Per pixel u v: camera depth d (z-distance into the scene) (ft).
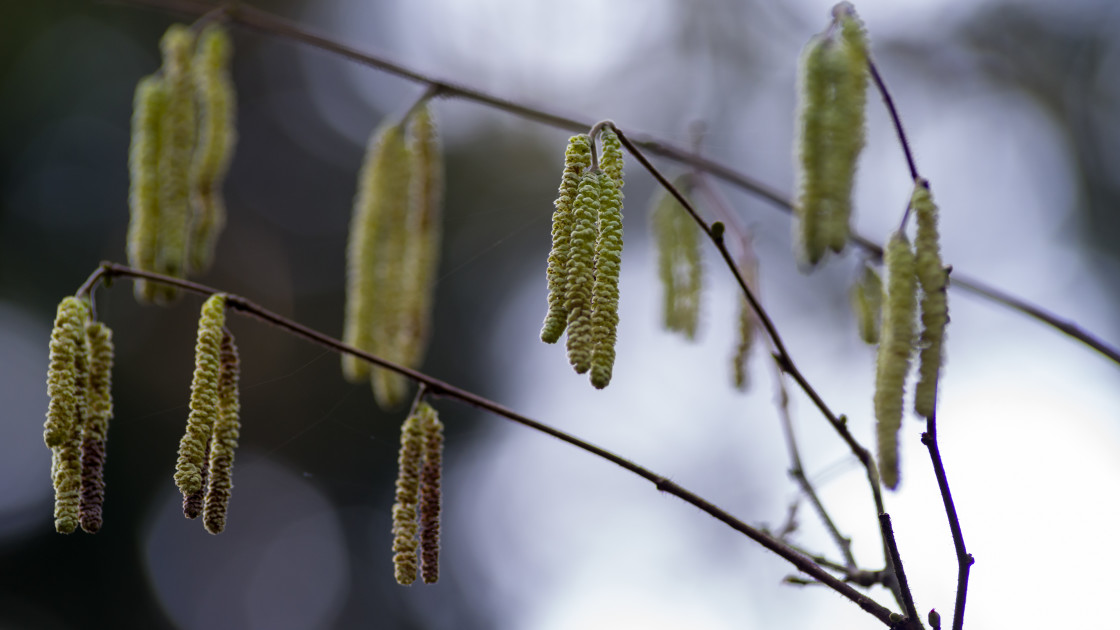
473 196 26.50
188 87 8.30
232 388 6.01
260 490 23.67
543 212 26.58
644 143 9.68
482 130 26.68
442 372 25.70
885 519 6.14
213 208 8.91
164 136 8.24
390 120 9.30
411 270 9.18
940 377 5.83
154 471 22.68
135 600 22.21
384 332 9.12
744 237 9.48
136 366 22.93
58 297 22.98
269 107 26.61
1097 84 25.44
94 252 23.53
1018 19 26.05
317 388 24.54
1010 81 25.79
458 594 24.58
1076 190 25.03
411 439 6.30
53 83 23.76
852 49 6.63
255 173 26.20
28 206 23.13
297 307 25.58
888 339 5.95
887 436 5.86
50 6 23.73
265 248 25.81
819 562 6.98
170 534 22.67
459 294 26.21
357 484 24.27
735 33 27.40
